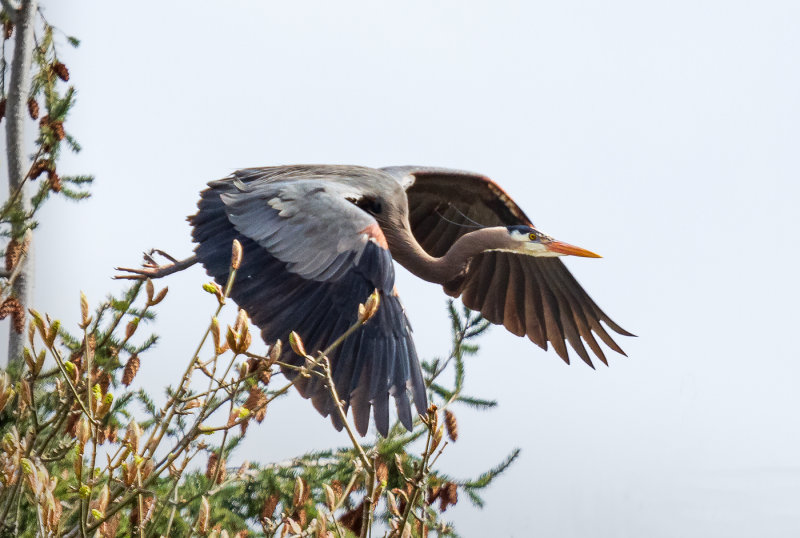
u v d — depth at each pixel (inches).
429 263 552.7
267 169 525.0
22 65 661.3
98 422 280.8
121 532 382.0
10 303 505.7
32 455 306.5
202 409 301.3
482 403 529.0
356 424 411.8
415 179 607.5
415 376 427.8
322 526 307.1
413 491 307.9
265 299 435.5
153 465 294.5
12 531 303.4
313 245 442.9
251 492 482.9
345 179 531.8
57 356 287.7
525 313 613.6
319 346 425.7
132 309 478.3
